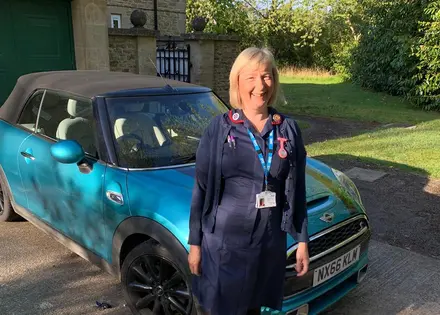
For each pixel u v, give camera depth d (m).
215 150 1.95
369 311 3.14
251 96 1.93
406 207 5.14
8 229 4.30
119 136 3.11
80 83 3.66
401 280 3.57
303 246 2.12
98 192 2.96
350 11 26.14
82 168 3.09
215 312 2.10
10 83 7.83
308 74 25.95
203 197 2.05
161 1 16.81
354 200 3.10
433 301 3.28
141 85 3.62
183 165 3.07
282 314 2.41
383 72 16.84
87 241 3.19
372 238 4.34
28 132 3.83
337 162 7.02
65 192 3.28
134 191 2.75
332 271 2.69
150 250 2.62
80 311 3.02
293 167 1.98
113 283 3.39
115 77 3.90
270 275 2.11
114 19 15.31
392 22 15.79
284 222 2.02
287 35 28.98
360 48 18.44
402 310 3.16
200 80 10.80
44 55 8.20
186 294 2.49
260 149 1.92
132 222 2.71
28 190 3.78
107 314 2.99
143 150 3.10
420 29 13.65
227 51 11.40
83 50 8.57
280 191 2.00
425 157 7.24
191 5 24.22
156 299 2.69
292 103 14.33
